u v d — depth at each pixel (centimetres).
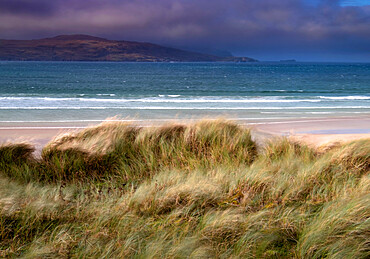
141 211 388
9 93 3966
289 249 300
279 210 379
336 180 479
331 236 295
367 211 323
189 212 382
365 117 1866
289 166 566
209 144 697
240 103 2666
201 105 2486
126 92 4425
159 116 1853
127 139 730
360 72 13475
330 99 3142
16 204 391
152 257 272
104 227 344
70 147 646
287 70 16162
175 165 610
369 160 610
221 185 459
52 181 562
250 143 753
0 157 629
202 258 275
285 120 1709
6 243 315
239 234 317
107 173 599
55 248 298
